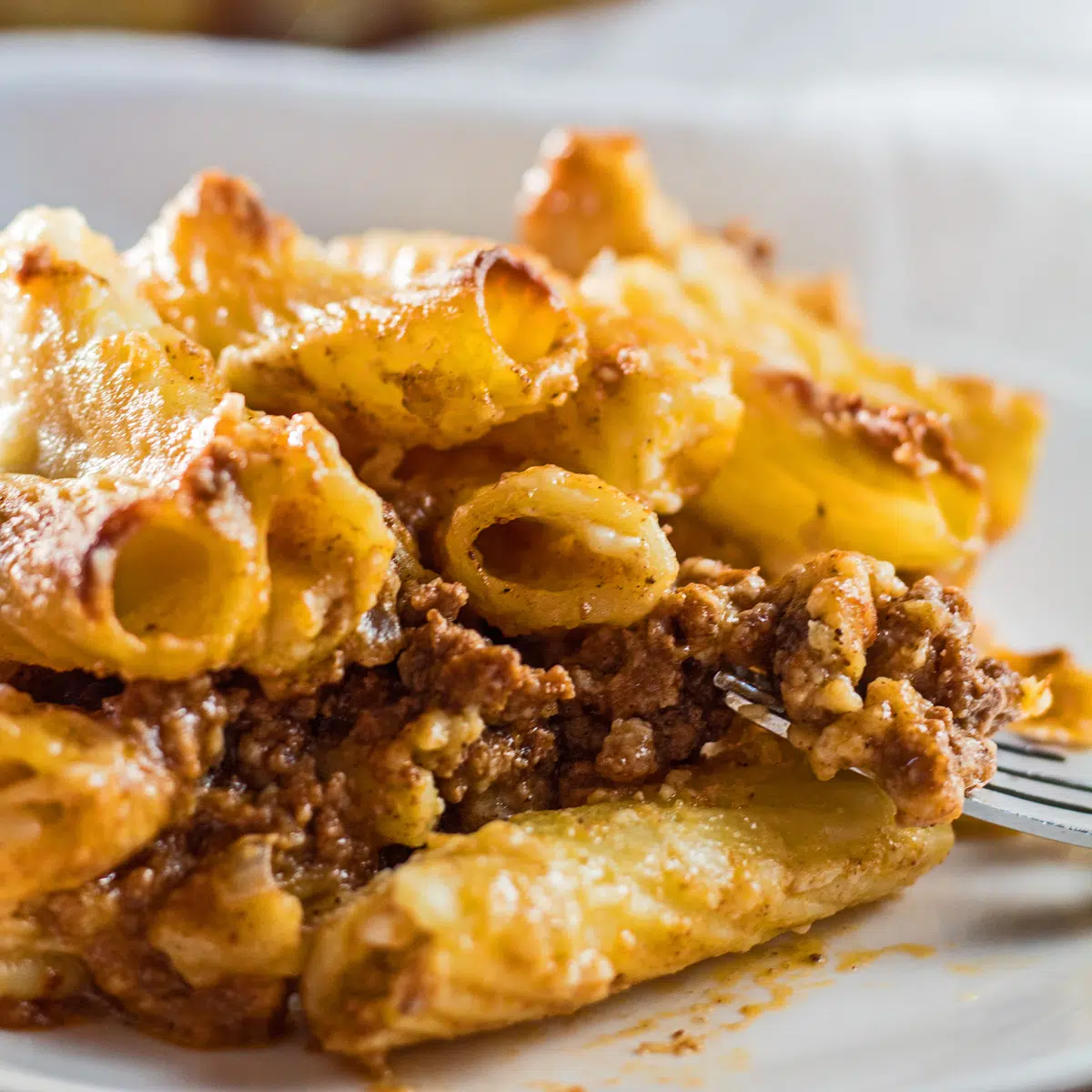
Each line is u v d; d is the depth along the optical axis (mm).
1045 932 246
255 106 389
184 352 249
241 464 232
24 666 240
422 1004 225
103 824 228
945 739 240
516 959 227
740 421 268
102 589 228
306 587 235
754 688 248
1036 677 269
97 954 233
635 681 248
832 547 269
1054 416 358
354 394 253
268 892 231
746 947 242
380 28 482
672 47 492
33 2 435
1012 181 422
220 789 237
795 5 493
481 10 496
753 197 421
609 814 241
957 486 275
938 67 478
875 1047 231
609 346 260
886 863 247
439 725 239
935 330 424
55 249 254
